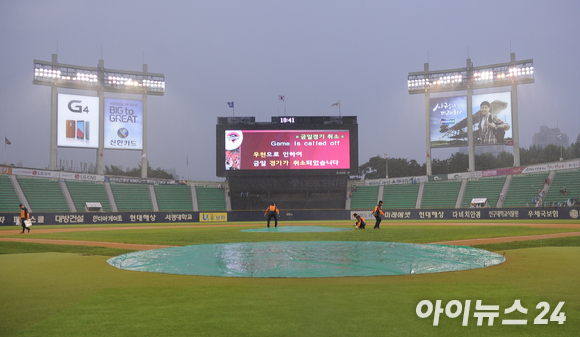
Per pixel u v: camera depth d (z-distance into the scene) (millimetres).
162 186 67875
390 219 52969
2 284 8250
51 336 4969
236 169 59250
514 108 61156
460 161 97875
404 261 10867
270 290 7465
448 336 4949
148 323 5465
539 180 56906
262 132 59312
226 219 53375
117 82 65875
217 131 59344
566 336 4992
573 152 95625
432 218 51438
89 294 7273
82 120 62844
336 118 60562
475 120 63312
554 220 43469
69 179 60562
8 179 55344
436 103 65688
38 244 19219
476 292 7188
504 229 28531
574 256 12258
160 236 24547
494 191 59875
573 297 6816
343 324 5371
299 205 66375
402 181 68375
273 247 14727
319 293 7160
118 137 65062
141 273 9586
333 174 58906
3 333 5098
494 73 62375
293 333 5020
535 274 9055
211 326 5309
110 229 35562
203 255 12492
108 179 64000
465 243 17828
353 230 28750
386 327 5262
